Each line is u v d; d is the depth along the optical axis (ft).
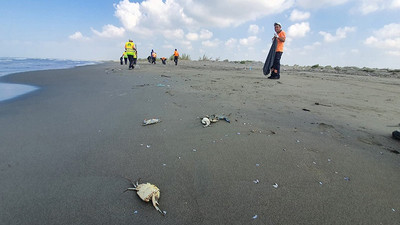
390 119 10.23
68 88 17.90
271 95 15.23
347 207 4.73
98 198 4.95
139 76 25.62
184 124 9.43
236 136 8.20
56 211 4.59
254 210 4.64
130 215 4.49
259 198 4.98
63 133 8.50
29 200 4.89
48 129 8.91
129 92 15.97
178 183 5.49
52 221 4.34
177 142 7.73
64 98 14.35
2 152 6.95
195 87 18.03
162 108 11.80
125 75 26.81
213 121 9.61
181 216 4.47
